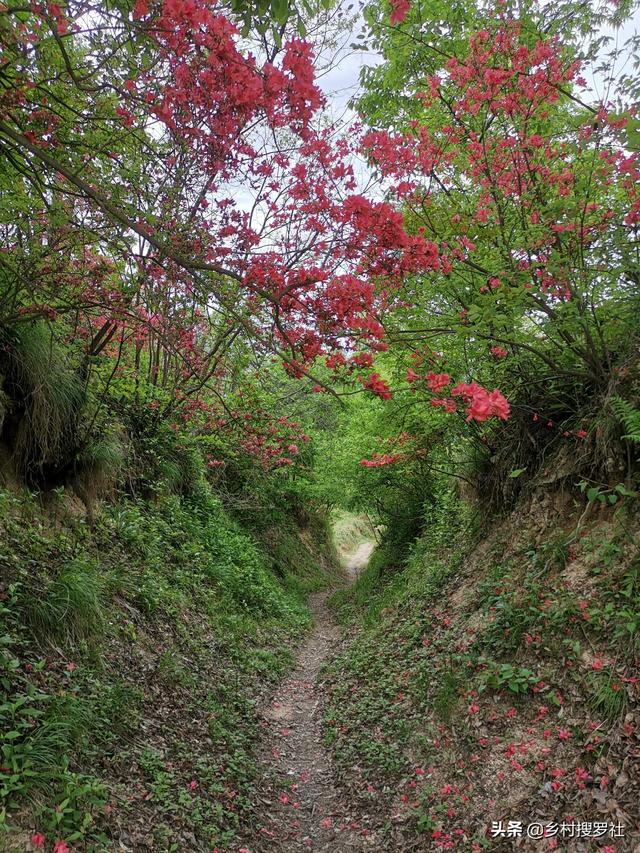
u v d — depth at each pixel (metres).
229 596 8.90
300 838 4.29
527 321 5.22
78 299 4.86
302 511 22.50
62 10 2.70
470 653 4.96
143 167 4.07
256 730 5.68
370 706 5.82
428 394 5.68
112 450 6.99
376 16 4.99
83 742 3.44
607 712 3.51
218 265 3.35
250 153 3.30
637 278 4.54
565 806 3.25
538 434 5.96
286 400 11.28
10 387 5.28
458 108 4.90
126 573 6.11
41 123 3.47
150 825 3.32
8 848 2.45
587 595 4.30
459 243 4.94
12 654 3.62
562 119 5.06
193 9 2.54
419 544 10.71
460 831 3.59
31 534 5.05
